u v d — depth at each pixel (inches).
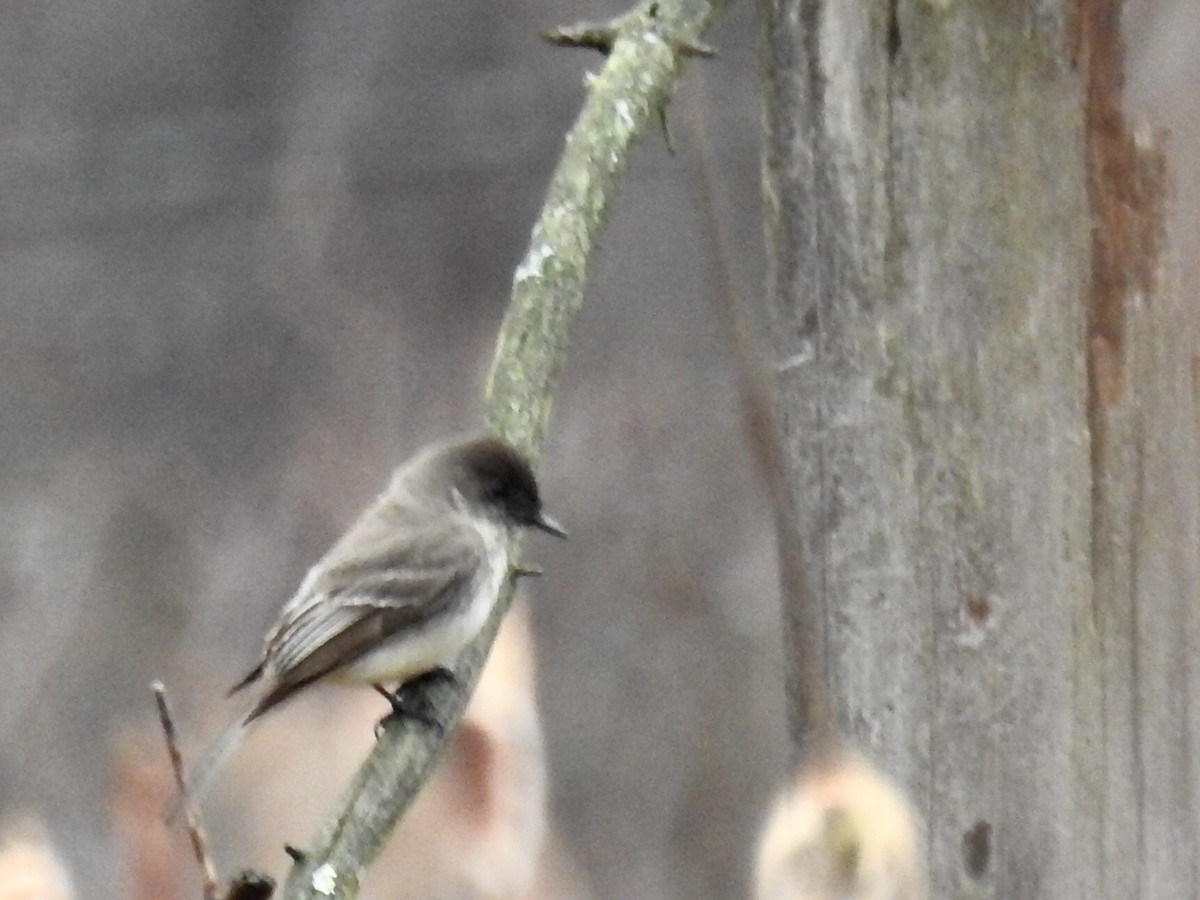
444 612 319.3
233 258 815.1
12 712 642.8
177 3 847.7
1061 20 221.5
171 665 639.1
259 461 768.3
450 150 809.5
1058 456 224.2
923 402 228.8
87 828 536.7
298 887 217.2
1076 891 223.3
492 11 824.3
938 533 227.9
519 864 238.8
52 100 847.7
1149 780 222.1
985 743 225.6
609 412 690.8
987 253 226.1
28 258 818.2
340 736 377.7
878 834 194.9
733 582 632.4
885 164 230.8
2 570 709.9
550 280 280.8
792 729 229.9
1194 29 218.1
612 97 285.0
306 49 840.9
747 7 728.3
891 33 229.5
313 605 324.2
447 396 751.1
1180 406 220.8
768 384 238.2
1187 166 218.4
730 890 536.7
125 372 804.0
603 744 579.5
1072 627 223.8
